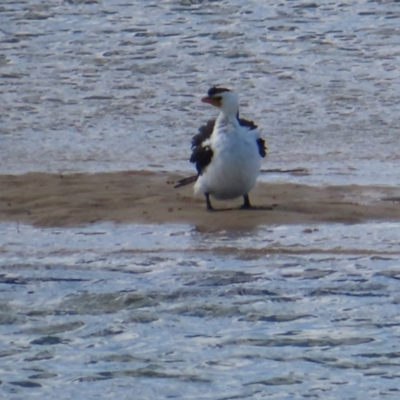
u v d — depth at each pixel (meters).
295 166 20.92
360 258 15.19
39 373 12.12
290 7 32.12
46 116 24.67
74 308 13.78
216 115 24.67
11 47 29.61
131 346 12.73
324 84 26.48
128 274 14.81
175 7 32.34
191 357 12.42
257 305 13.70
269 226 16.59
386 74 27.09
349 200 18.27
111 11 32.16
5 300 14.03
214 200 18.16
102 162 21.41
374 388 11.62
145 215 17.28
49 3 32.78
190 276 14.64
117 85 26.78
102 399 11.53
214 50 29.09
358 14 31.50
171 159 21.64
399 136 22.98
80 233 16.53
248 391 11.62
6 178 19.92
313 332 12.97
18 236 16.45
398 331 12.94
